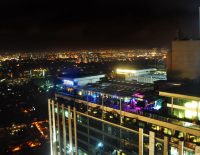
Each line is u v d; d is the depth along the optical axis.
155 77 108.94
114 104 71.69
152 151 56.91
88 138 79.56
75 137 85.38
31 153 143.25
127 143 64.81
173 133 54.94
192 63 70.62
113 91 77.31
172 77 75.38
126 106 67.19
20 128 184.50
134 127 62.59
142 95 68.50
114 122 68.81
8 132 177.12
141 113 62.44
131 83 89.25
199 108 52.91
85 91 83.69
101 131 73.62
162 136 54.94
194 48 69.94
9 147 153.00
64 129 91.31
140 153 60.34
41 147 151.88
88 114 78.44
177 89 59.91
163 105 60.97
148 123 60.44
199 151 47.94
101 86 87.00
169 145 53.53
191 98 53.81
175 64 74.50
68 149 90.81
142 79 112.50
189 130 51.78
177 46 73.62
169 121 55.91
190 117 54.62
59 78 103.12
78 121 83.81
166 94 58.53
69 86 96.12
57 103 94.88
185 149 50.91
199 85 63.88
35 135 171.88
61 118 93.75
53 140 100.38
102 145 73.75
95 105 76.69
